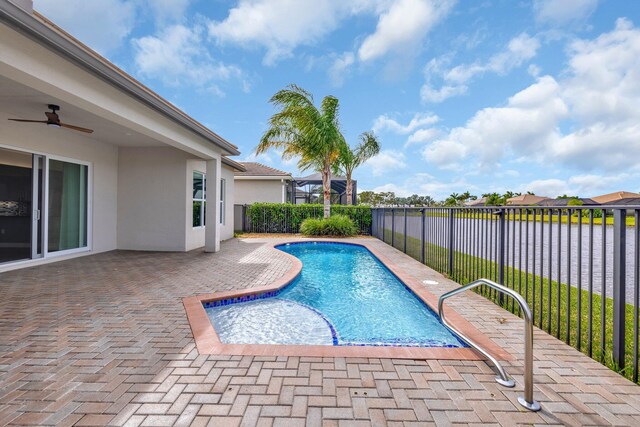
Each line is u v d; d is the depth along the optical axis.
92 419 2.19
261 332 4.25
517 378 2.71
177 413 2.25
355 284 6.72
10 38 3.24
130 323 3.83
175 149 9.20
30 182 7.01
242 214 15.87
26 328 3.67
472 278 5.68
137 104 5.35
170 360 2.96
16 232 7.12
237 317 4.72
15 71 3.37
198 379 2.65
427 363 2.94
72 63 3.81
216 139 8.16
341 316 4.92
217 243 9.27
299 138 13.39
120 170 9.36
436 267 7.11
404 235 9.52
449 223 6.43
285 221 15.80
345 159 15.12
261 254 8.88
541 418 2.22
